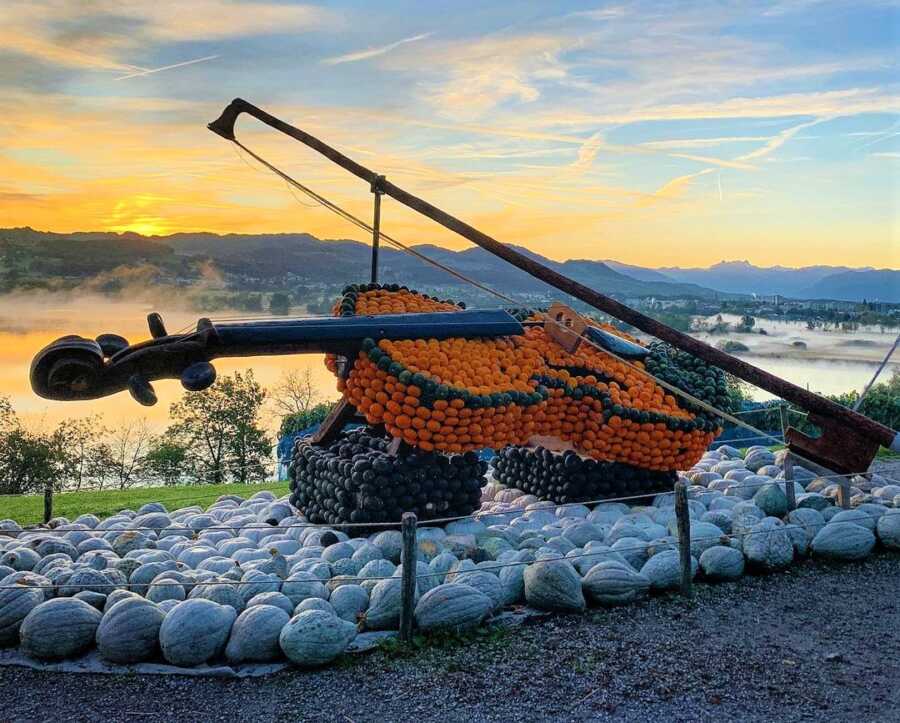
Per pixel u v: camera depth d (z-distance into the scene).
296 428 18.50
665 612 7.60
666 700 6.06
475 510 9.67
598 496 10.43
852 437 10.01
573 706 5.98
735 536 8.80
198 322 8.74
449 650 6.79
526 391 9.39
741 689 6.23
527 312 10.77
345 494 9.27
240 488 14.59
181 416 19.62
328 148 10.41
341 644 6.53
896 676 6.45
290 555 8.59
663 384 10.09
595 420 10.05
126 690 6.26
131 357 8.45
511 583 7.61
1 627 6.80
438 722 5.79
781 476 11.55
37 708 6.02
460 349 9.38
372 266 10.33
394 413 8.91
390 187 10.30
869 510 9.72
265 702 6.09
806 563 8.89
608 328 11.54
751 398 19.08
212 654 6.58
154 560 8.02
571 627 7.25
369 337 8.95
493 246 10.35
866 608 7.75
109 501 13.04
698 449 10.54
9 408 18.22
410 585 6.87
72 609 6.70
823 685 6.30
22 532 9.29
